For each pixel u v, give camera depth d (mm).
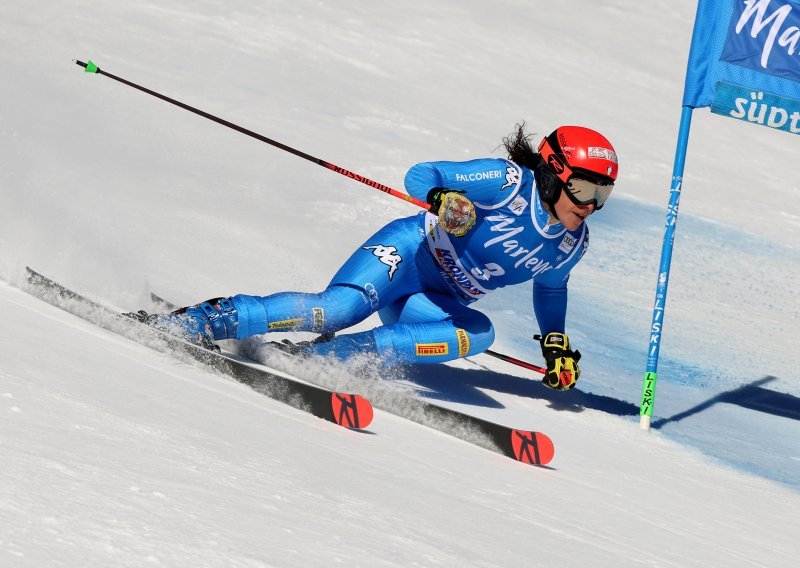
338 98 42500
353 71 48344
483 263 16500
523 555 7426
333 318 15711
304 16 55094
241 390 11859
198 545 5324
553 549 8008
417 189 15648
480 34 65812
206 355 12562
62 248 17781
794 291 34188
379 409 14156
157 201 23859
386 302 16781
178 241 21156
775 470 17328
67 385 8234
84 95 31594
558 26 74625
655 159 51781
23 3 41531
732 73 20234
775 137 64188
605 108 59312
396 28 59688
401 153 36438
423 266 16797
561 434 16078
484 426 13125
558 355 17266
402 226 16953
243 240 23078
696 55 20250
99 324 13289
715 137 60844
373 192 30828
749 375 24469
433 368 18875
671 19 84562
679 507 12742
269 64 44531
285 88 41438
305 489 7344
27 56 34219
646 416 18312
